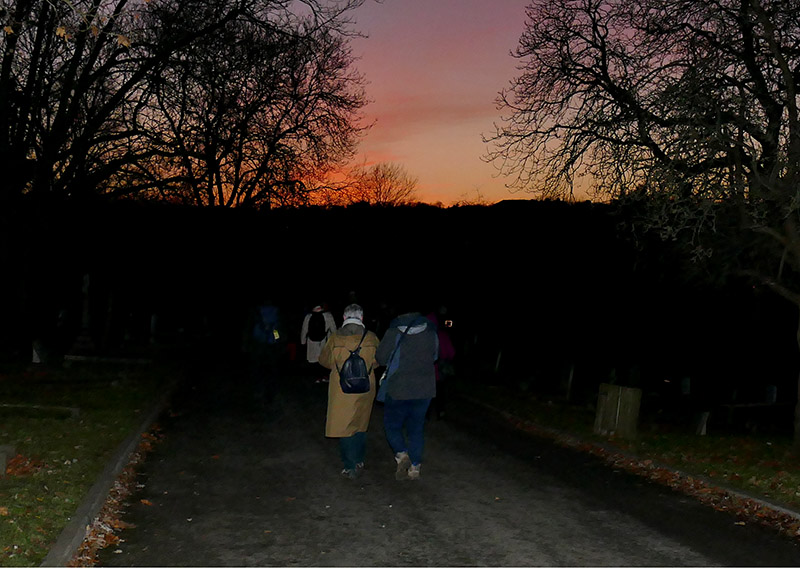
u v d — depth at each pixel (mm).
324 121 29984
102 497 8055
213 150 21312
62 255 25703
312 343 20141
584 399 19734
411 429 9680
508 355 31906
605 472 10398
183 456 10898
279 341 17094
